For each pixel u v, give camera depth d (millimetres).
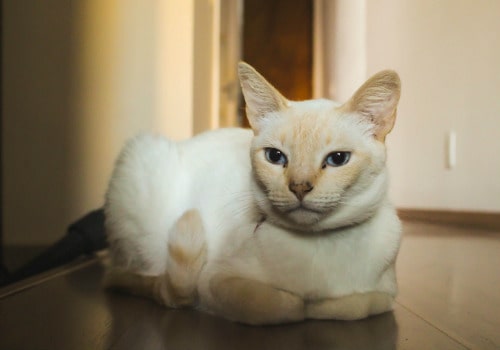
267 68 2367
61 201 951
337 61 1740
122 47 953
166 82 964
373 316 443
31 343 376
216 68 1423
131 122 959
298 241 419
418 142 1340
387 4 1449
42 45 939
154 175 535
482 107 1106
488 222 1106
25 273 693
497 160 1074
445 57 1215
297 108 433
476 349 365
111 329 409
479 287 563
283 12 2350
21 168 946
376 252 435
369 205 415
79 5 939
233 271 427
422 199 1335
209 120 1298
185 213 470
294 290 417
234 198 459
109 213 560
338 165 405
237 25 1951
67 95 945
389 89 417
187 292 459
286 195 398
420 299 508
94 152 953
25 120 943
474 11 1109
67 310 471
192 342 375
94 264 744
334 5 1767
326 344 371
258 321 407
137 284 527
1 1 928
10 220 950
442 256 769
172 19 958
